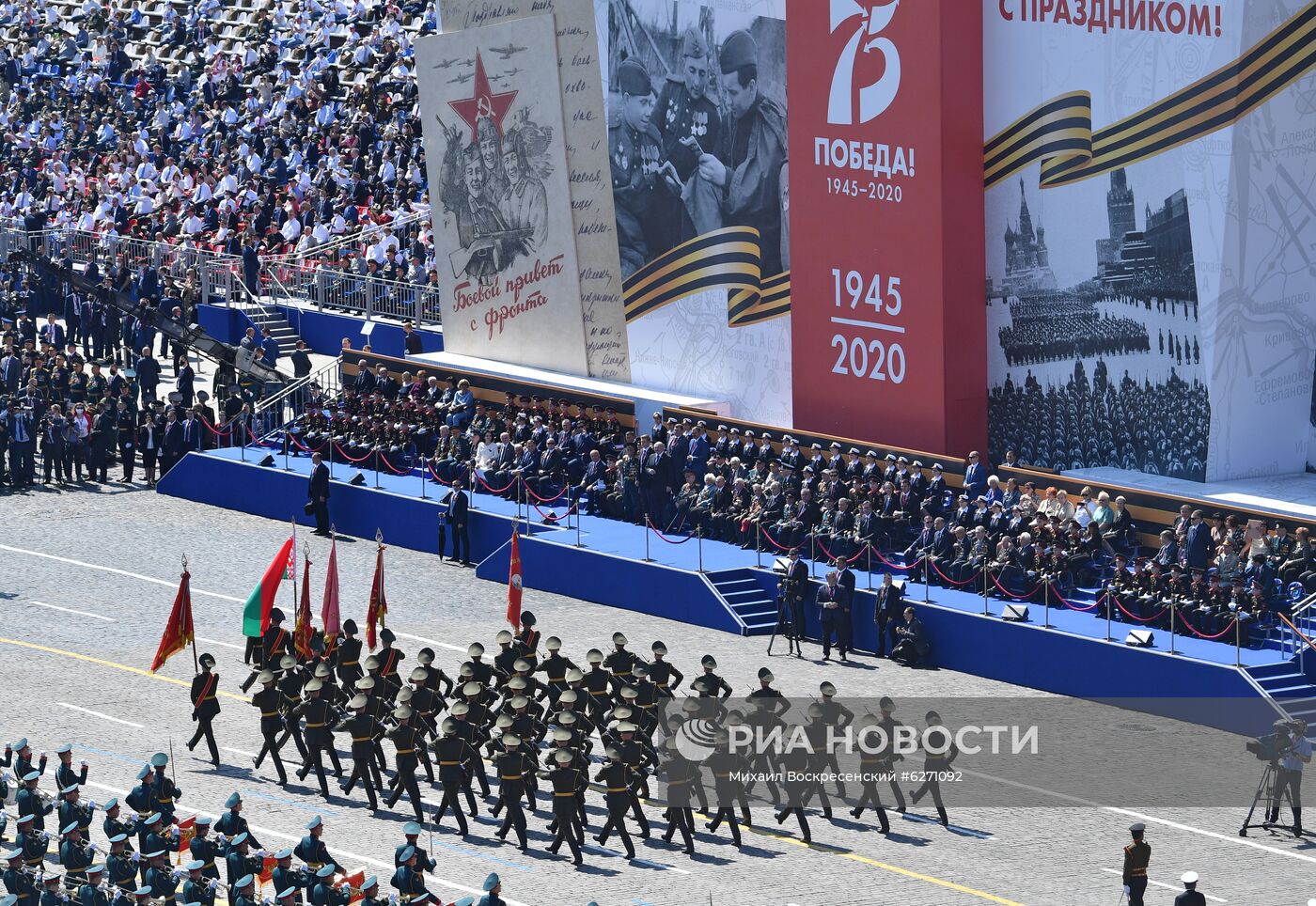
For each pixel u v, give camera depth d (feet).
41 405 331.98
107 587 277.64
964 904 181.06
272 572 237.25
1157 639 237.86
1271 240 263.90
